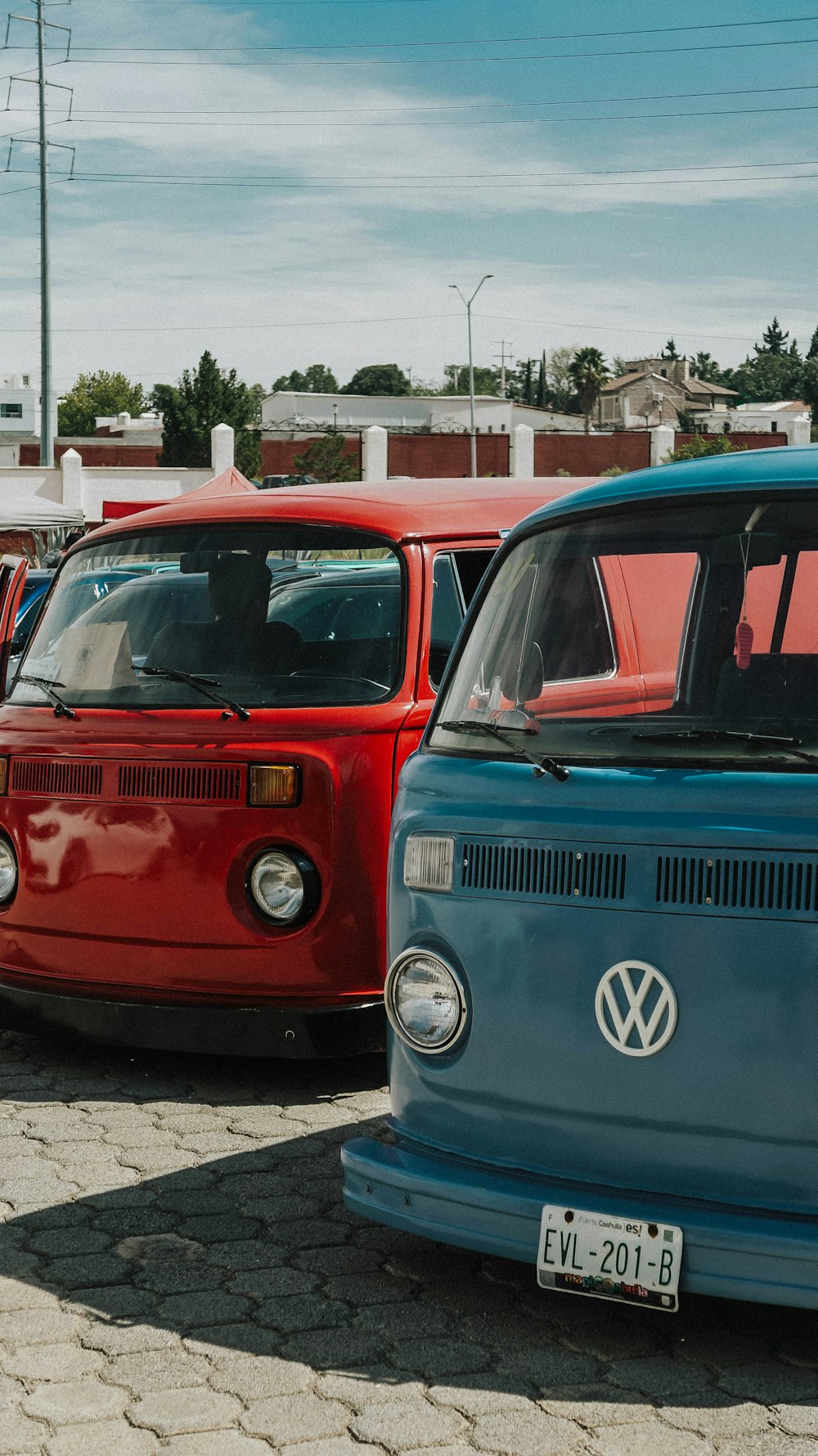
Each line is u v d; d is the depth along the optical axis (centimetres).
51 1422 324
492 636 398
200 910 520
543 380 16588
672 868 324
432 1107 363
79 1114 517
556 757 357
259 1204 438
